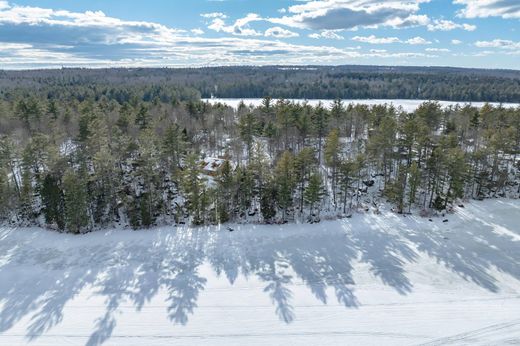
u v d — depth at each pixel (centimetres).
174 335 2962
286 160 4709
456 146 5791
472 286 3550
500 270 3806
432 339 2917
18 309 3212
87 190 4722
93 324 3059
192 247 4250
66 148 6625
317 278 3681
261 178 4956
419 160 5522
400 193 5050
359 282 3616
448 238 4456
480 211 5156
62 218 4581
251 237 4472
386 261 3975
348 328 3036
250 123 6291
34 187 5034
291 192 4838
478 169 5925
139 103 8931
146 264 3909
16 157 5159
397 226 4734
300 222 4831
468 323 3077
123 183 5431
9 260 3947
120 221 4819
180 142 5838
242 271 3800
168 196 5247
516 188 5878
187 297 3391
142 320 3108
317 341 2909
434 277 3691
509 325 3048
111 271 3775
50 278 3650
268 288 3522
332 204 5281
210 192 4725
